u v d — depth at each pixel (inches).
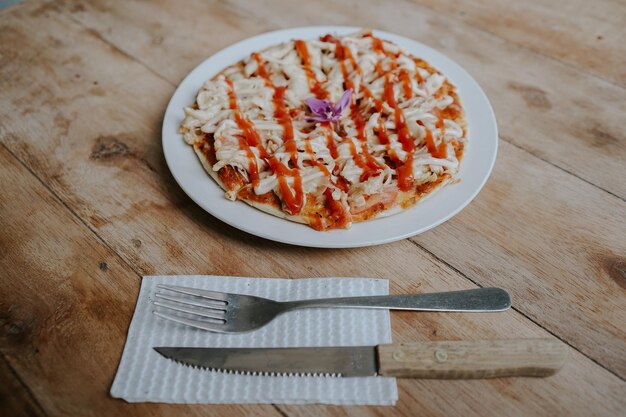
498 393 10.5
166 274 12.9
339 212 13.4
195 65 19.9
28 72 19.5
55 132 17.0
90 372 11.0
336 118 16.1
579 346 11.3
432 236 13.8
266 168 14.8
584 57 19.9
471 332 11.6
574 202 14.6
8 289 12.6
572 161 15.8
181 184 14.2
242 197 13.8
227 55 19.0
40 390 10.7
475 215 14.3
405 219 13.4
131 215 14.4
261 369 10.5
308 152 14.9
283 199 13.6
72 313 12.1
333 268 13.0
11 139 16.8
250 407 10.3
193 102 17.1
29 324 11.9
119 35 21.4
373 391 10.4
